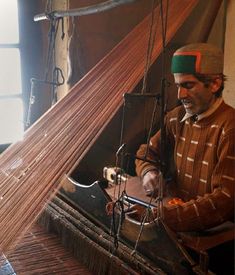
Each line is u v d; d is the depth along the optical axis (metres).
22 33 1.99
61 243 1.29
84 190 1.22
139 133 2.04
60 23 1.87
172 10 1.69
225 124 1.21
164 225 0.97
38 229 1.37
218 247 1.19
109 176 1.47
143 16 1.93
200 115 1.27
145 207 1.18
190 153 1.32
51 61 1.75
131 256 1.06
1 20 1.94
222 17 1.76
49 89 2.04
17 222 1.03
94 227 1.20
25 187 1.13
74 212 1.28
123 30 1.94
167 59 1.90
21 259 1.19
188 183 1.33
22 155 1.26
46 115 1.38
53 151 1.22
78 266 1.18
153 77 1.91
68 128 1.28
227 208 1.12
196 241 1.15
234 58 1.70
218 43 1.79
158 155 1.46
